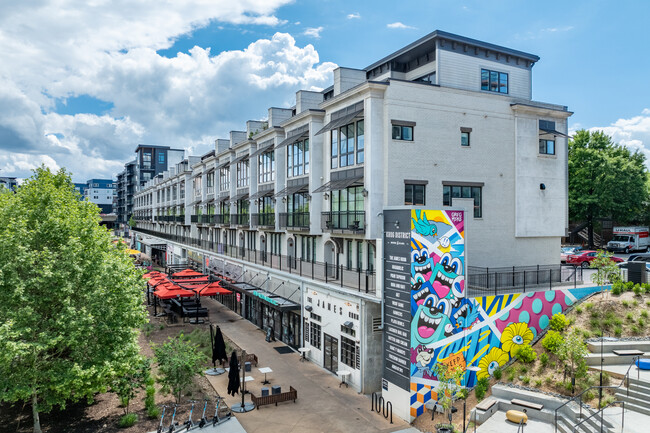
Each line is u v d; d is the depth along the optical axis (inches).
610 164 1929.1
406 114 922.1
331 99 1011.9
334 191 1037.8
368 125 902.4
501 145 1031.6
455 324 750.5
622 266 984.9
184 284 1421.0
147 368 768.9
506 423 642.2
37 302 647.8
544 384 712.4
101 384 659.4
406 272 716.7
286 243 1294.3
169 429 664.4
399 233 733.9
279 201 1279.5
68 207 796.0
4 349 554.3
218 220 1887.3
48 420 718.5
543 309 851.4
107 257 740.0
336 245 1038.4
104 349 676.1
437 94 957.2
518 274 1019.3
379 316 820.0
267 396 757.9
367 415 725.3
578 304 884.0
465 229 761.0
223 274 1679.4
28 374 616.4
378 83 896.3
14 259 642.2
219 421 702.5
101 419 721.0
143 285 837.2
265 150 1312.7
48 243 709.3
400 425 692.1
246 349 1083.9
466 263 764.0
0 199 784.9
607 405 620.7
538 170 1072.8
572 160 2037.4
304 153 1149.1
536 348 810.2
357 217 935.0
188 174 2447.1
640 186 1980.8
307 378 889.5
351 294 832.9
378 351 818.8
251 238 1576.0
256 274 1355.8
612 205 1919.3
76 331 624.4
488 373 783.1
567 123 1121.4
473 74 1051.3
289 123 1190.3
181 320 1373.0
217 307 1601.9
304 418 714.8
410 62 1144.8
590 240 2026.3
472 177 991.6
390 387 749.3
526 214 1053.2
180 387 771.4
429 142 944.3
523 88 1123.3
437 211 733.9
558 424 623.8
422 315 717.3
